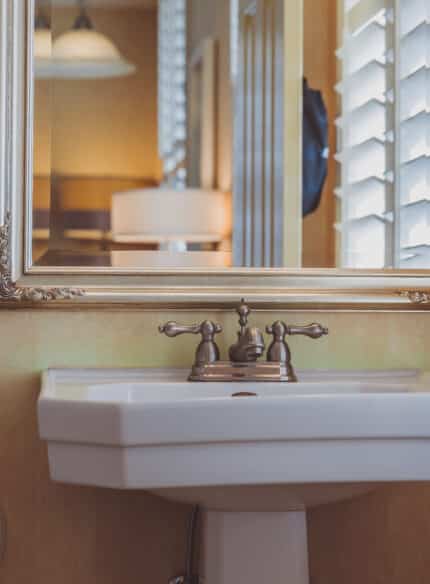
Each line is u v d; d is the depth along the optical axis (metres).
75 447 1.16
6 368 1.51
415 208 1.68
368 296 1.58
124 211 2.09
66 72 2.01
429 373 1.55
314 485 1.18
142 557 1.54
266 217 1.76
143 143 2.47
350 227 1.67
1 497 1.50
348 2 1.73
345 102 1.71
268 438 1.13
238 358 1.45
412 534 1.60
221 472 1.13
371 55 1.72
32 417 1.51
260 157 1.87
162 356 1.54
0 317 1.51
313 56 1.75
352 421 1.14
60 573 1.52
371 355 1.59
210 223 2.06
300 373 1.55
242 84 2.04
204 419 1.12
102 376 1.50
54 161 1.71
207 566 1.36
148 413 1.11
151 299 1.52
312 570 1.58
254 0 1.99
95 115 2.36
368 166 1.69
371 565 1.59
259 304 1.55
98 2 2.47
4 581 1.51
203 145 2.33
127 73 2.47
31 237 1.52
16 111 1.52
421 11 1.72
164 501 1.55
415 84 1.71
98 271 1.53
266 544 1.35
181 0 2.59
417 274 1.62
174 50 2.63
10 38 1.51
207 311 1.55
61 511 1.52
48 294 1.49
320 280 1.60
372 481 1.16
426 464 1.17
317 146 1.72
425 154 1.70
